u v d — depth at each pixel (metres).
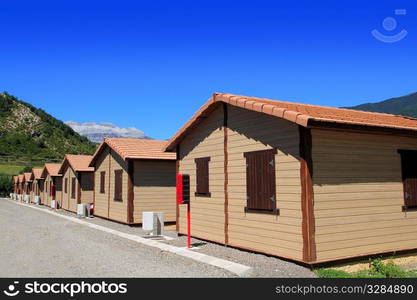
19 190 53.00
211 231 12.41
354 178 9.34
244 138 10.94
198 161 13.22
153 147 20.36
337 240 8.86
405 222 10.11
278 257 9.44
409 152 10.52
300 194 8.80
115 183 20.52
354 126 8.95
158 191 19.34
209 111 12.47
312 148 8.79
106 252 10.98
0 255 10.60
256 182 10.35
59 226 18.28
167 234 15.07
